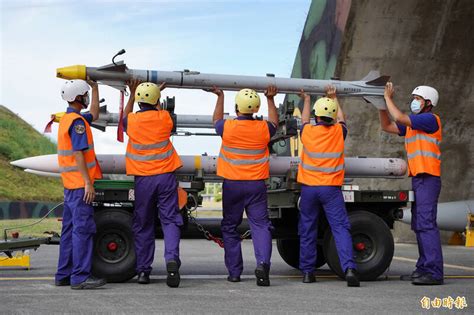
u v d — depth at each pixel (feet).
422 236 23.39
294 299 18.47
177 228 21.75
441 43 49.47
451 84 52.03
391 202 24.89
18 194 92.89
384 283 23.36
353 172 28.68
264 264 21.85
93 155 20.95
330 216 22.71
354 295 19.56
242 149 22.48
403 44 49.08
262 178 22.61
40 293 19.29
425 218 23.43
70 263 21.47
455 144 54.08
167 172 21.79
